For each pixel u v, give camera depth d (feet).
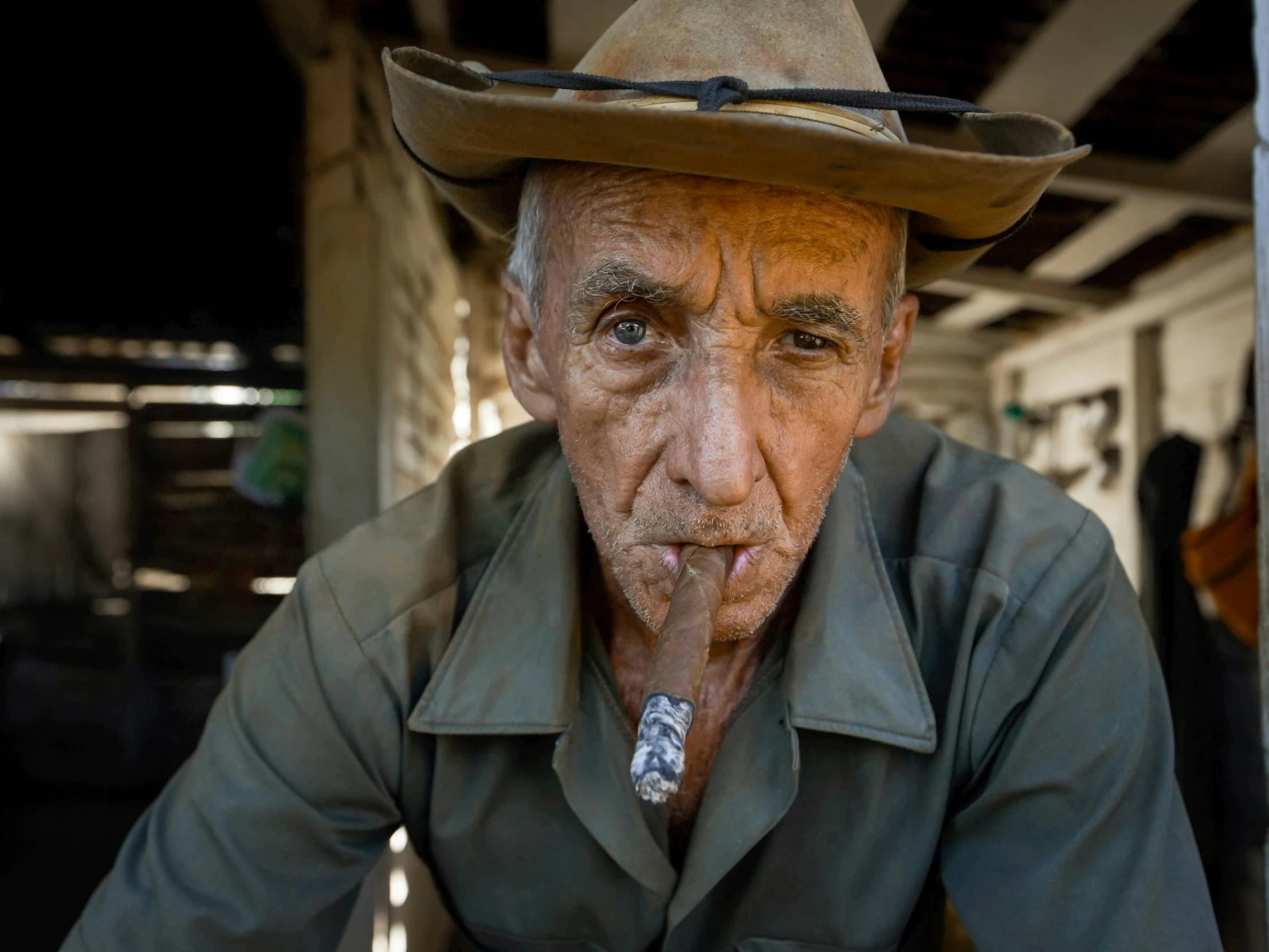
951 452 4.13
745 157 2.45
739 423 2.67
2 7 9.91
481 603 3.63
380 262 10.96
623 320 2.84
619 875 3.57
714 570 2.61
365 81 11.69
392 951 6.40
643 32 3.01
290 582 17.17
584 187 2.81
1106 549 3.48
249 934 3.37
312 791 3.53
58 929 10.20
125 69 11.08
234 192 13.37
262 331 17.47
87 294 16.16
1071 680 3.21
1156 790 3.11
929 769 3.39
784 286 2.68
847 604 3.49
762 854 3.47
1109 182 13.98
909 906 3.47
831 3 3.05
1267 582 3.08
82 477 26.20
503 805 3.59
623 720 3.46
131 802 14.94
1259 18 3.15
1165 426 19.84
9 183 13.04
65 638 21.66
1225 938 8.34
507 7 11.39
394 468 11.89
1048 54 11.28
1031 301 20.36
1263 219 3.12
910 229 3.47
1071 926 3.00
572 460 3.06
